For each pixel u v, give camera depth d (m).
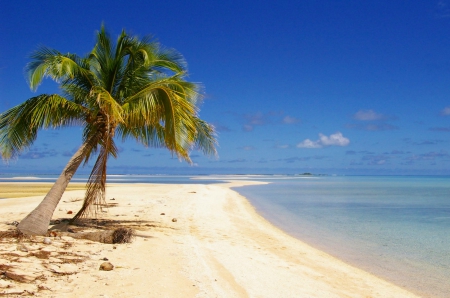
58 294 5.55
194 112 10.86
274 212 21.86
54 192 10.41
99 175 11.70
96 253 8.23
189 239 11.26
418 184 75.69
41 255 7.52
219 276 7.36
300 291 6.98
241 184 68.12
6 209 17.67
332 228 16.17
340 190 48.59
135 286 6.20
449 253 11.39
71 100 11.42
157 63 11.91
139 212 17.78
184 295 5.99
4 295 5.27
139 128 12.73
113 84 11.70
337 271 9.05
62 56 10.50
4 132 10.41
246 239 12.34
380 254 11.21
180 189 40.19
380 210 23.55
